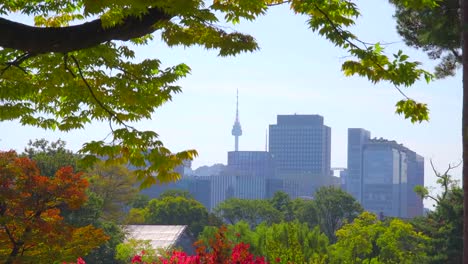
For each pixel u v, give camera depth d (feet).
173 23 62.85
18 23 55.62
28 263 154.81
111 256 361.71
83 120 73.20
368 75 67.10
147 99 69.26
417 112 69.77
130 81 69.31
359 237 464.65
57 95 71.36
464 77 136.26
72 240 159.33
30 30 55.67
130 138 67.26
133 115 71.92
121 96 69.26
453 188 309.83
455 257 300.81
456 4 144.15
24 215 152.56
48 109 73.31
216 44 62.90
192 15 60.18
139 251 336.90
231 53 63.10
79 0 63.62
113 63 68.54
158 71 69.87
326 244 232.32
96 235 161.68
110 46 67.51
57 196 158.30
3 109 70.49
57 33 56.24
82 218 324.39
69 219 319.47
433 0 68.54
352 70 67.10
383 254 447.42
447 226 305.53
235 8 62.28
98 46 65.82
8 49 67.87
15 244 152.87
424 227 332.39
